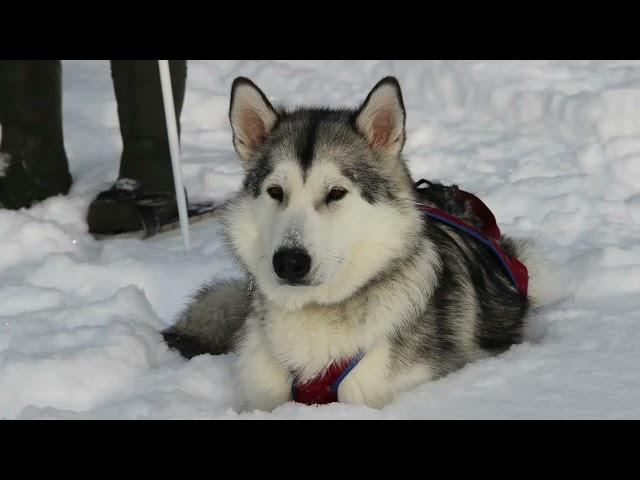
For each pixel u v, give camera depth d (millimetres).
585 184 9281
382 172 5246
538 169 9742
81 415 4855
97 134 11141
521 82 11805
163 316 7051
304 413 4777
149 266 7406
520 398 4777
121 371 5457
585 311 6141
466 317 5711
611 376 4984
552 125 11031
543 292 6812
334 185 5004
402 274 5141
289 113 5609
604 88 11383
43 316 6348
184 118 12062
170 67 8797
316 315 5059
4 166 8664
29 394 5203
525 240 7184
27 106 8727
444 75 12289
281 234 4859
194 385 5453
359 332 5023
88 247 8258
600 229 8102
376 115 5262
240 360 5418
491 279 6188
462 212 6613
